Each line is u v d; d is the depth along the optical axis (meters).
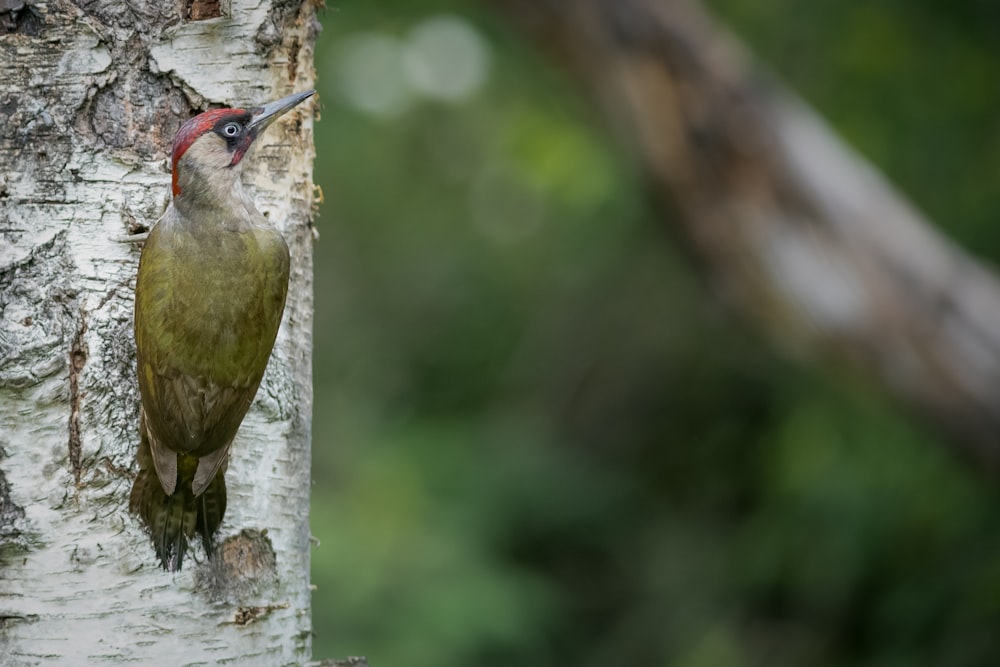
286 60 6.65
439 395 18.20
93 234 6.23
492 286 18.42
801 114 12.36
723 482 17.27
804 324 12.48
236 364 5.98
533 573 15.45
